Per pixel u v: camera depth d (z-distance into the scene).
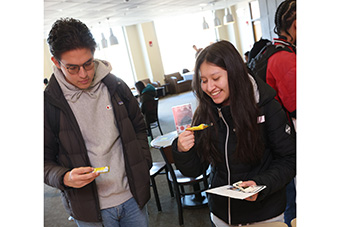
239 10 13.92
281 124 1.19
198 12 14.20
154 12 11.10
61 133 1.26
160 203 3.34
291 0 1.49
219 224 1.38
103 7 8.26
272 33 7.02
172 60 15.08
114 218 1.38
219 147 1.26
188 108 3.03
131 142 1.39
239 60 1.11
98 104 1.33
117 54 13.96
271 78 1.59
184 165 1.32
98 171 1.15
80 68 1.18
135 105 1.50
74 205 1.33
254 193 1.03
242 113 1.13
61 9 7.50
